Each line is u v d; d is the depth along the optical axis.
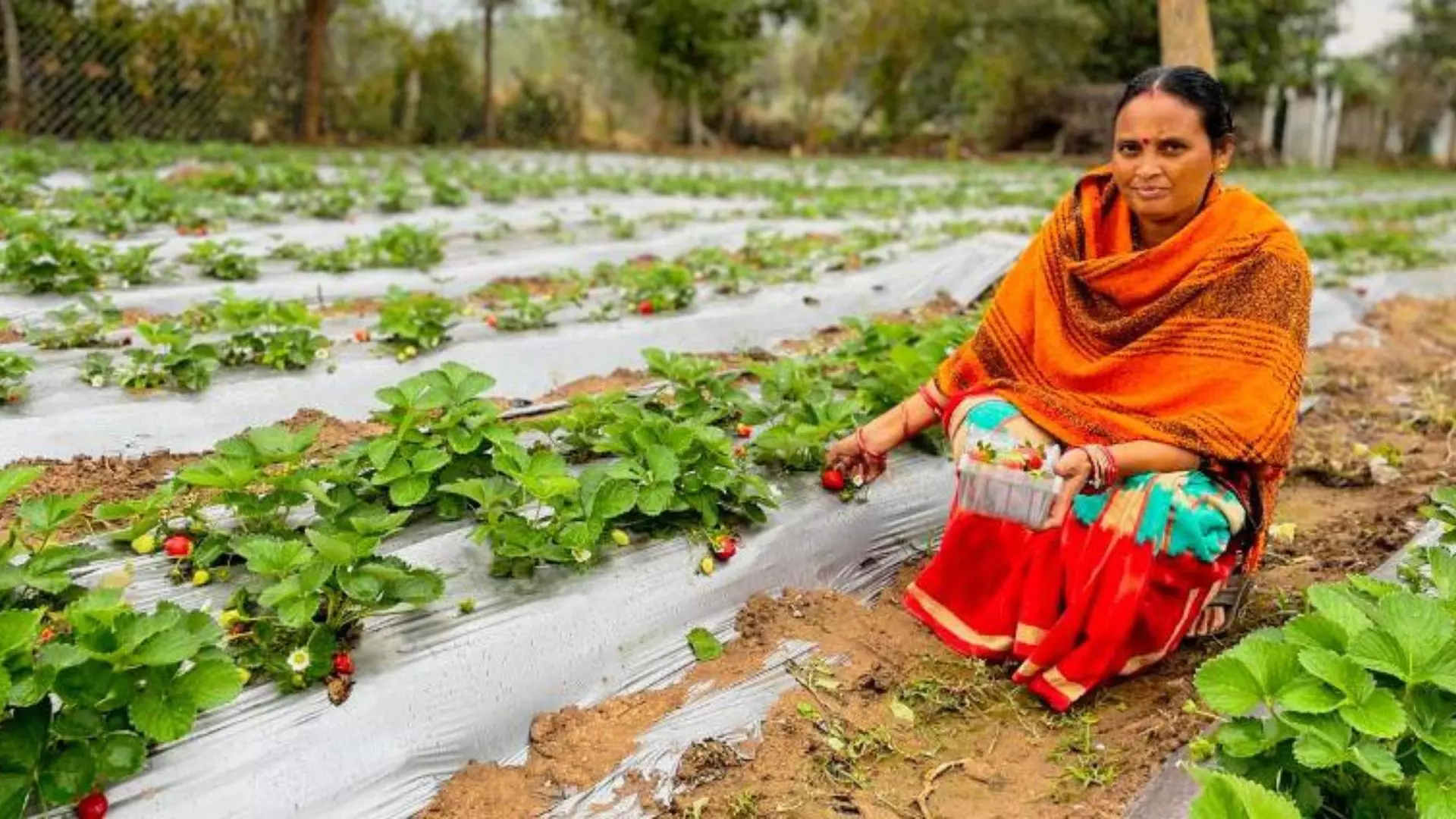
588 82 23.59
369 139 19.06
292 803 2.58
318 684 2.81
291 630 2.89
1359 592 2.88
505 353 5.61
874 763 2.94
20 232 6.97
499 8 20.44
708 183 13.96
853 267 8.25
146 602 3.05
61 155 12.00
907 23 25.75
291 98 17.73
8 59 14.47
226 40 16.61
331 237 8.88
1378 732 2.20
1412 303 9.28
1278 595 3.71
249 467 3.16
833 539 3.81
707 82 23.00
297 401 4.87
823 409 3.99
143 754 2.42
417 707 2.84
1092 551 3.06
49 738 2.39
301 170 11.36
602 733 2.95
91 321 5.54
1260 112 32.00
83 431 4.32
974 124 27.12
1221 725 2.80
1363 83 32.69
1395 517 4.26
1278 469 3.10
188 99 16.39
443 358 5.45
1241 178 23.59
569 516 3.31
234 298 5.43
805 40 26.33
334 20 18.50
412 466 3.43
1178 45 8.08
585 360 5.80
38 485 3.92
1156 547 3.01
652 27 22.12
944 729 3.08
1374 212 15.95
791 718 3.06
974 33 26.44
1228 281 3.02
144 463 4.20
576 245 9.22
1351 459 5.14
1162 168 3.02
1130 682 3.25
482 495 3.21
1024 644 3.21
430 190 11.92
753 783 2.82
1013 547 3.29
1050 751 2.99
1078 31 26.34
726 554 3.51
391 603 2.87
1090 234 3.23
